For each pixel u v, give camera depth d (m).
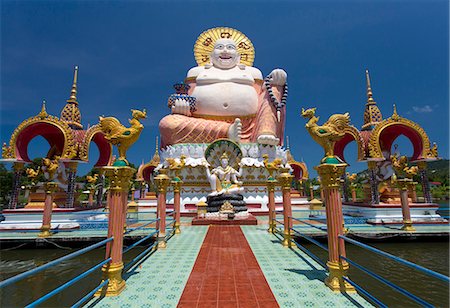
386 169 16.89
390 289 7.55
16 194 15.03
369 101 18.20
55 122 14.95
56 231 13.56
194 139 24.20
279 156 23.81
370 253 10.98
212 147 22.67
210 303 5.24
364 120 18.50
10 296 7.65
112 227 5.83
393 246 11.96
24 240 11.99
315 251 11.53
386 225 14.53
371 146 15.60
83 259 10.85
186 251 9.45
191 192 22.20
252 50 31.16
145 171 35.47
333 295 5.55
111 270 5.65
